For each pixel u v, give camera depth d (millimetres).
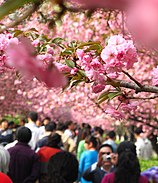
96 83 2725
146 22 416
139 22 418
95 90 2734
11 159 6023
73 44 3145
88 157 7391
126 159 4113
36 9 619
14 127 11992
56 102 15992
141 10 418
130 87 2688
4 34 2543
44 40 3090
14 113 20297
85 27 10930
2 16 502
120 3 427
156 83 2857
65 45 3285
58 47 3201
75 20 10891
